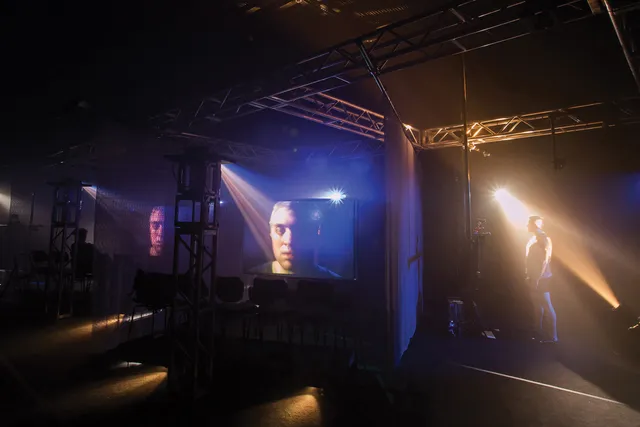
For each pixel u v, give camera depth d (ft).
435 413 14.79
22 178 47.21
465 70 25.49
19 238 47.75
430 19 18.58
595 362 20.26
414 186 28.09
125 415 14.94
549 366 19.67
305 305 22.77
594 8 12.51
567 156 29.94
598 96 24.52
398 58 23.88
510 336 25.23
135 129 26.94
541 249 24.45
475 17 14.69
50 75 24.79
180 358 20.11
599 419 14.05
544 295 24.16
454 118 30.19
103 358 21.57
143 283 23.40
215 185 18.37
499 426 13.67
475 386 17.20
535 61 23.54
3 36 20.31
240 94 22.15
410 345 23.35
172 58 23.18
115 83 26.09
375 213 30.35
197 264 17.34
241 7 18.66
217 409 15.48
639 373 18.62
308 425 14.08
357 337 22.97
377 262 29.17
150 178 34.88
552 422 13.89
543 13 13.89
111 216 35.91
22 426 14.05
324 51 18.13
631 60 14.19
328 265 28.89
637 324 22.13
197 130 26.43
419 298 30.35
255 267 32.30
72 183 31.60
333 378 18.31
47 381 18.43
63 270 31.81
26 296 38.06
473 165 33.58
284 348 20.70
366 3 18.52
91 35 20.62
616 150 28.19
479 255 27.86
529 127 28.78
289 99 21.90
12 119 29.73
